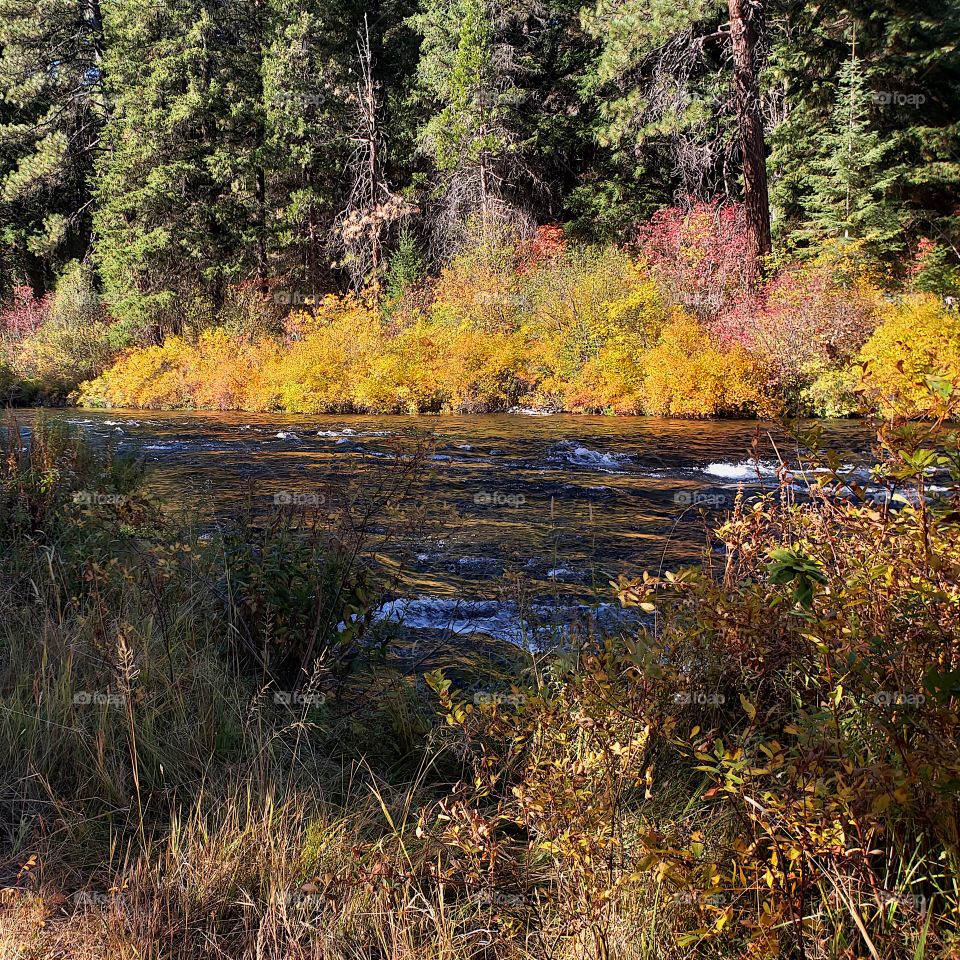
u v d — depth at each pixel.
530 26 32.53
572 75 30.56
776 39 25.73
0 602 3.79
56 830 2.49
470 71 28.59
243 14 31.19
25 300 33.44
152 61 30.30
